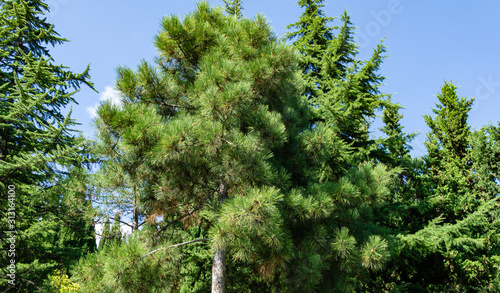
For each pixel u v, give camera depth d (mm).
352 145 11859
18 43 10328
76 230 11023
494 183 14891
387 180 7102
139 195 7098
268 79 6242
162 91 6590
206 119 5531
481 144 15898
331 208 6121
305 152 7797
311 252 5992
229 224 4617
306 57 13469
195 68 7570
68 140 8477
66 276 11422
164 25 6867
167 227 7082
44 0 10914
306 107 8828
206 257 9586
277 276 7754
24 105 7746
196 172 6285
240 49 6641
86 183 9422
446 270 11789
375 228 8094
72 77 9703
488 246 11562
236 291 8656
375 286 10250
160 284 5242
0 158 8508
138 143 5215
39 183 9055
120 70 6125
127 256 4738
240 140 5219
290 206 5820
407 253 9867
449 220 12742
